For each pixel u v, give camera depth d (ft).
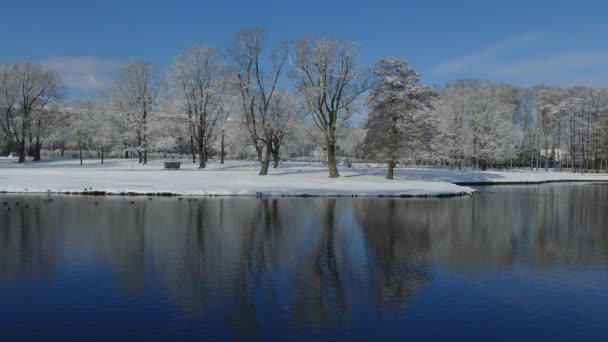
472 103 231.09
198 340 29.48
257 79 151.53
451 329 31.91
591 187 175.32
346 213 85.20
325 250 54.85
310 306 35.88
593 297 39.14
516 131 258.78
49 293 38.14
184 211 84.53
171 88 184.65
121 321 32.42
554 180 208.64
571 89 279.08
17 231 63.98
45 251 52.49
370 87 149.48
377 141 151.84
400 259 51.44
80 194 110.83
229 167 195.83
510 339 30.45
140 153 215.10
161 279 42.24
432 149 153.58
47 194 110.42
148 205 92.58
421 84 150.00
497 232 70.18
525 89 303.27
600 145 258.16
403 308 35.83
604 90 267.18
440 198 118.93
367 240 61.21
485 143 228.43
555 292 40.45
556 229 74.08
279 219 76.79
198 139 185.68
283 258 50.65
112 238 59.88
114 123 206.69
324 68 146.20
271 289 39.91
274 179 144.25
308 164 230.27
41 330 30.81
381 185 135.44
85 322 32.19
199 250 53.72
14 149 288.92
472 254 54.60
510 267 48.80
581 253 56.03
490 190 154.92
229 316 33.55
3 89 201.05
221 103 181.16
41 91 210.38
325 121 152.25
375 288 40.63
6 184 118.62
